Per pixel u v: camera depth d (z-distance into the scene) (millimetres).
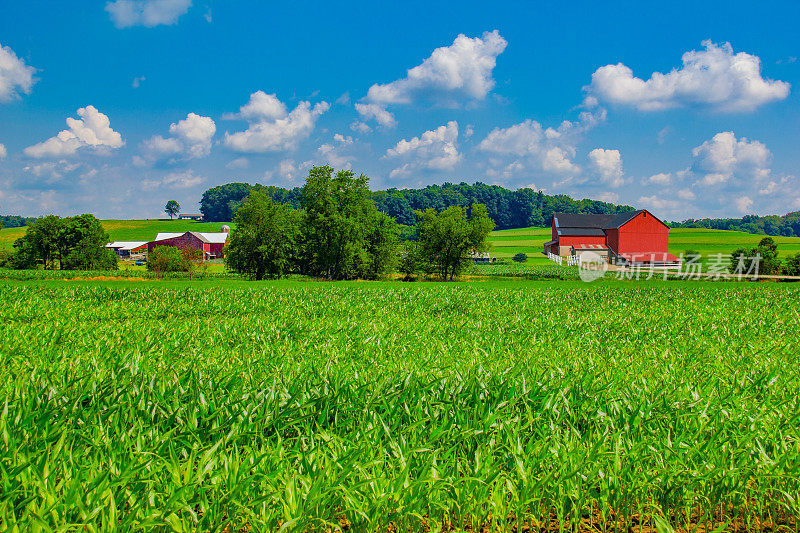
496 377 7090
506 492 4031
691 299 25812
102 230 84250
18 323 15172
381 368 8930
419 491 3752
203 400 5508
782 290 31641
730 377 8023
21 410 5219
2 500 3396
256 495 3824
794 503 3941
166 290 30094
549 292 30609
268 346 11219
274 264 65312
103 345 10859
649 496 4145
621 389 6625
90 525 3207
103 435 4711
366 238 70000
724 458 4344
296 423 5258
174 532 3381
